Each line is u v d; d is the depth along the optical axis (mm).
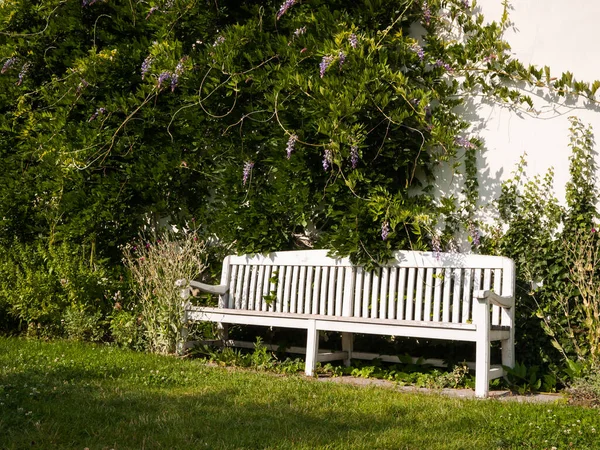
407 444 3379
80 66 7629
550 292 5852
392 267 6047
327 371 5934
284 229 6805
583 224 5777
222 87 7258
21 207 7914
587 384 4961
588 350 5582
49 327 7199
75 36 8125
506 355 5484
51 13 8055
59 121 7707
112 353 5906
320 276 6418
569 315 5695
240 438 3357
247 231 6863
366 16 6711
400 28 6609
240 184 7043
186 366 5480
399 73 6211
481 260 5621
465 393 5070
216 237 7457
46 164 7832
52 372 4793
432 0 6625
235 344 6699
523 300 5930
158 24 7594
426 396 4703
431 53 6598
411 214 5992
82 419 3582
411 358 6039
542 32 6188
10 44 8305
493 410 4199
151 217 7848
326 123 6219
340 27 6492
